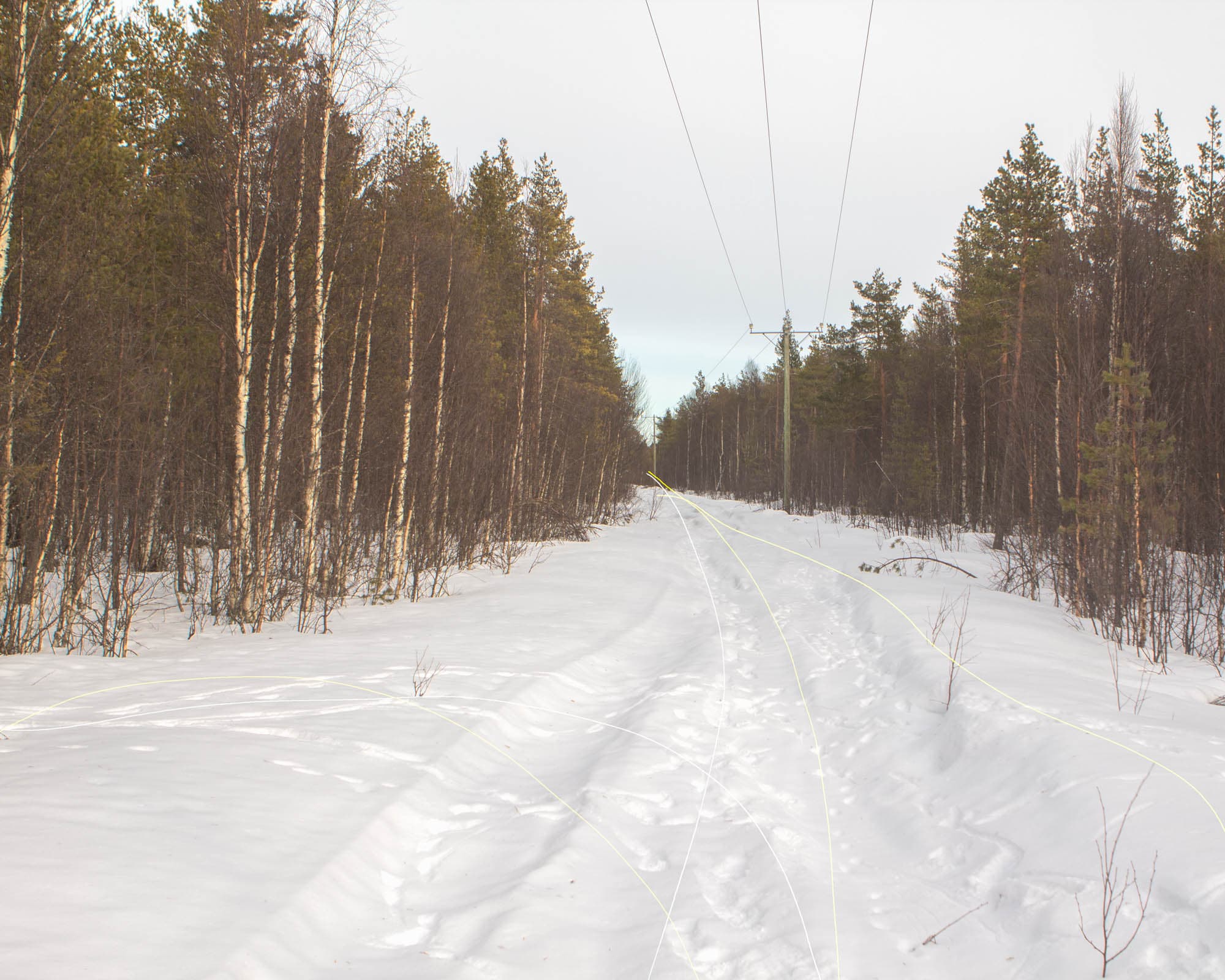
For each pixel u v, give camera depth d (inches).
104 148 565.9
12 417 389.7
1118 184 645.9
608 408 1598.2
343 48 518.9
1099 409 549.0
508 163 1168.8
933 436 1358.3
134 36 717.3
